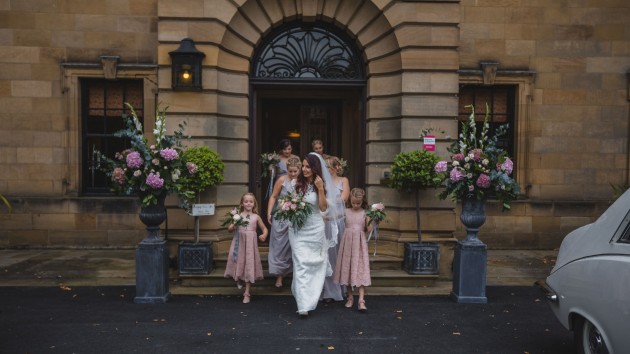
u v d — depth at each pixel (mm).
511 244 10039
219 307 6109
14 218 9547
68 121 9570
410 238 7754
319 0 8086
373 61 8133
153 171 6039
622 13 10031
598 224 4145
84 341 4902
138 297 6238
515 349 4812
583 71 10039
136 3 9555
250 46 8109
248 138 8273
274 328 5348
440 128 7734
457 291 6457
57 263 8367
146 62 9602
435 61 7715
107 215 9633
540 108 10016
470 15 9891
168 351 4672
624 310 3562
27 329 5234
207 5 7582
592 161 10102
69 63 9461
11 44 9477
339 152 9562
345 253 6012
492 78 9820
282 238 6609
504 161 6227
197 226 7145
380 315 5848
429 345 4895
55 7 9484
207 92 7629
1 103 9508
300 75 8445
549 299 4531
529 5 9930
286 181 6695
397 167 7312
